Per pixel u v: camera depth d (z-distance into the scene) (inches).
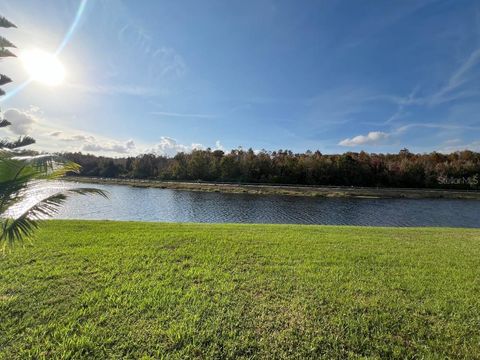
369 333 117.6
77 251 208.8
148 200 1158.3
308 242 256.2
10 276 161.9
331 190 1579.7
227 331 115.8
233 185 1771.7
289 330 117.5
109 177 2475.4
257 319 124.7
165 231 287.6
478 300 148.1
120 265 182.9
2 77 146.0
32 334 110.6
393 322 125.5
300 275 174.7
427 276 179.6
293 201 1204.5
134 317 123.7
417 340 114.2
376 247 246.7
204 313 128.2
